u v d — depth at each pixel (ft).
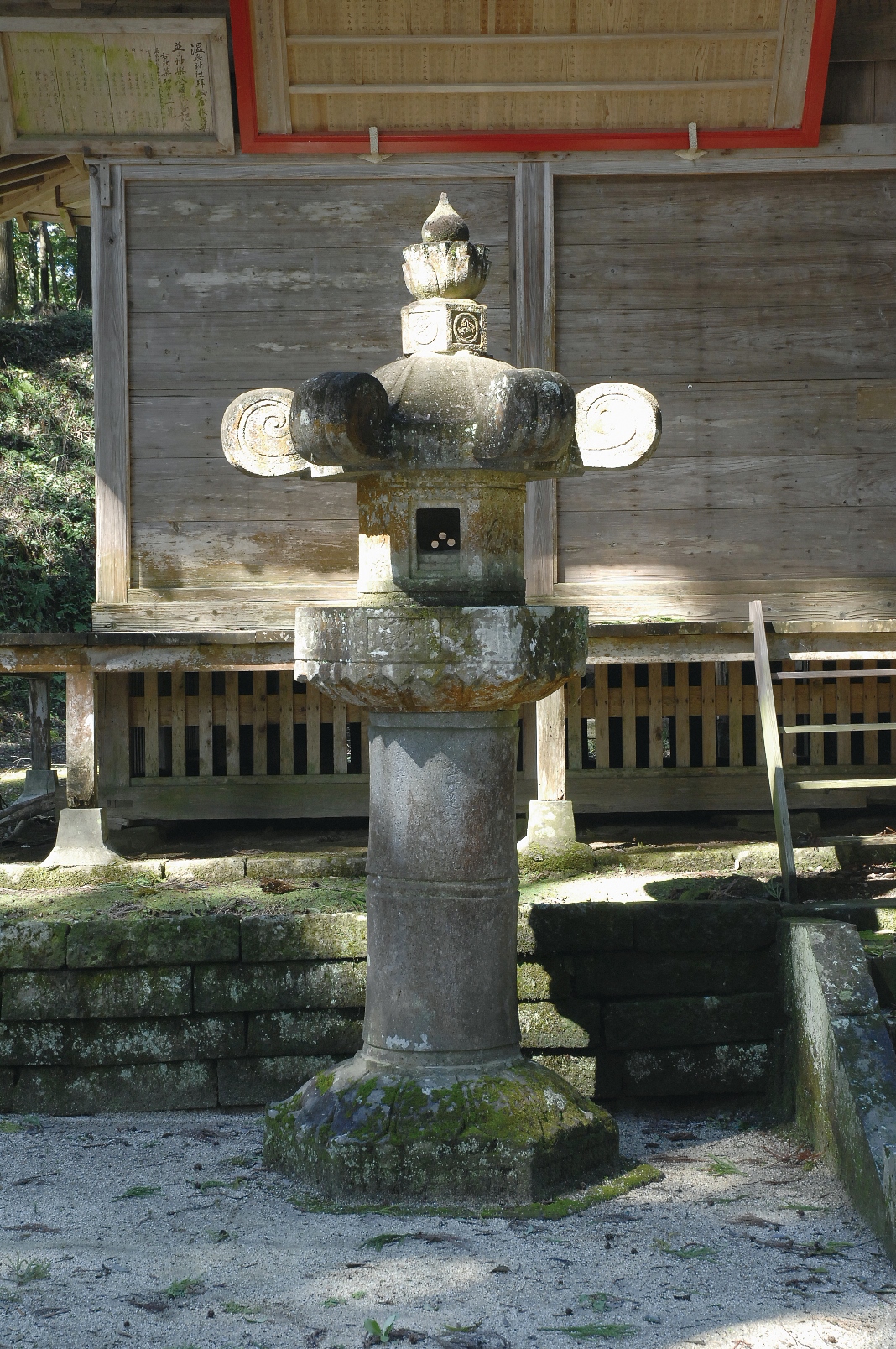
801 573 23.56
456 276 14.24
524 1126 13.85
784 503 23.53
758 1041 17.44
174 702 24.21
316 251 23.22
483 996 14.30
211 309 23.24
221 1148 15.53
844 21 23.18
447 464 13.15
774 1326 11.26
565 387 12.62
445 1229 13.09
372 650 13.41
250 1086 17.04
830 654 20.74
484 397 12.76
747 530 23.54
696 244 23.38
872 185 23.39
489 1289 11.85
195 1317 11.28
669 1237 13.07
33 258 83.41
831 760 26.78
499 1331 11.09
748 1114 17.25
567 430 12.70
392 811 14.32
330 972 16.98
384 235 23.24
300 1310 11.44
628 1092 17.33
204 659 20.25
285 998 16.96
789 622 20.84
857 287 23.41
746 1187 14.60
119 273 23.00
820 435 23.53
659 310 23.38
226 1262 12.35
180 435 23.30
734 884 18.95
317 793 24.36
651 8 21.75
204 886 19.76
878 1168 13.41
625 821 25.71
